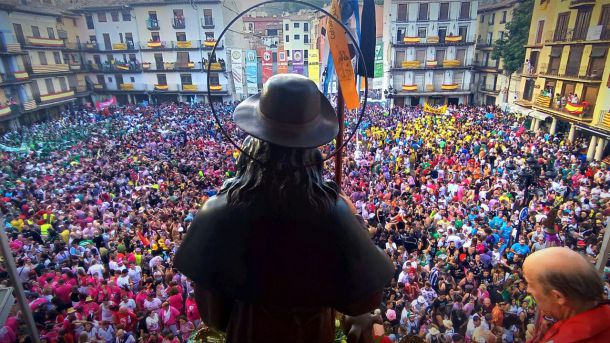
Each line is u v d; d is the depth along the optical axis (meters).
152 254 12.26
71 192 18.28
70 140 31.19
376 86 46.66
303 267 1.49
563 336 1.70
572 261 1.74
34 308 9.13
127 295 9.72
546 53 31.56
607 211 13.05
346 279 1.50
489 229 12.12
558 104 28.97
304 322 1.63
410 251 12.04
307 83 1.51
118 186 19.36
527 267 1.89
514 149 22.09
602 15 25.19
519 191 15.23
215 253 1.52
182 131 31.31
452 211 13.63
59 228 13.90
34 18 42.12
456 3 44.25
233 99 48.22
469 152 22.73
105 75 50.53
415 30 45.75
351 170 19.28
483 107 42.53
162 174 20.81
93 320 9.05
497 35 44.38
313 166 1.54
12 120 39.06
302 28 48.34
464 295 9.55
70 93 47.19
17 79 38.66
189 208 15.38
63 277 10.34
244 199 1.51
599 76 25.17
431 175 18.66
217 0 45.19
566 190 15.79
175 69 48.34
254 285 1.50
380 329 2.32
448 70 46.53
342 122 2.31
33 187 18.94
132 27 48.06
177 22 46.84
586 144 26.52
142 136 30.80
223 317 1.77
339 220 1.51
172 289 9.17
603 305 1.71
